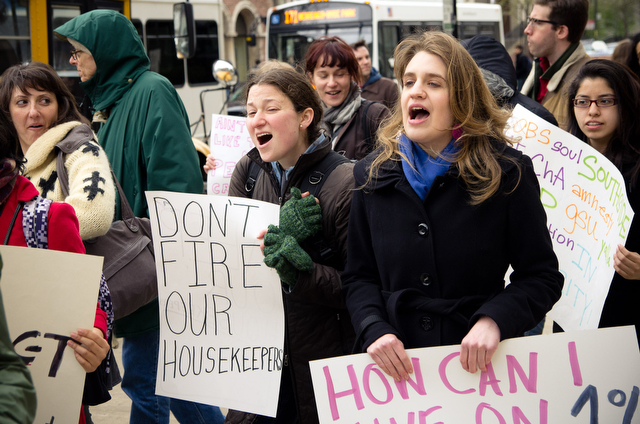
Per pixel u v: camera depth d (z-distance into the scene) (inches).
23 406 52.0
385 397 73.6
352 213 82.4
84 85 137.3
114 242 108.7
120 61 134.1
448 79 72.7
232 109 488.4
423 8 520.4
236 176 106.9
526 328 71.2
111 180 106.1
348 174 90.6
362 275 82.0
